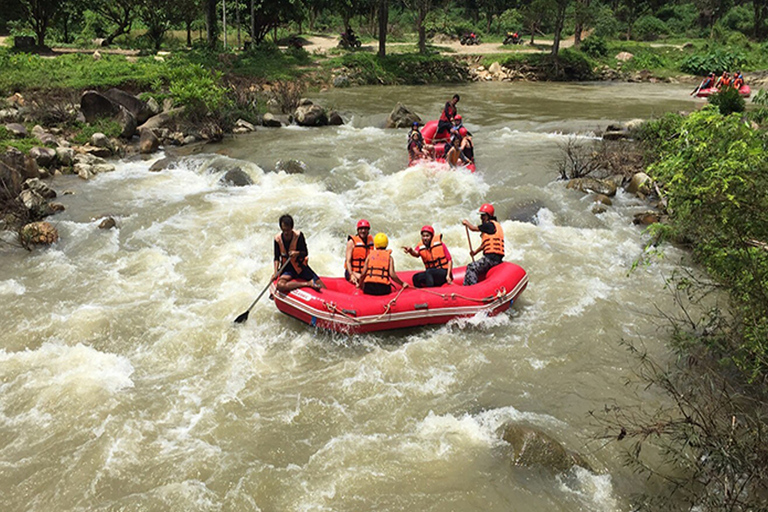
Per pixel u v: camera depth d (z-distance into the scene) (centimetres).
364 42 4166
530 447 484
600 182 1166
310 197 1145
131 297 772
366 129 1819
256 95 2128
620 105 2361
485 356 651
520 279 747
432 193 1152
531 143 1580
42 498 455
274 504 449
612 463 493
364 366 632
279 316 732
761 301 514
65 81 1956
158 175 1293
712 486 451
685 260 892
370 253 693
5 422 538
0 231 966
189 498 454
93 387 586
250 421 544
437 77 3272
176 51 2953
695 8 5781
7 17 3278
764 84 3272
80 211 1070
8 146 1271
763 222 495
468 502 449
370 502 449
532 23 4206
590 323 718
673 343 629
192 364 635
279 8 3275
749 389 560
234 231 988
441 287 721
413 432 529
